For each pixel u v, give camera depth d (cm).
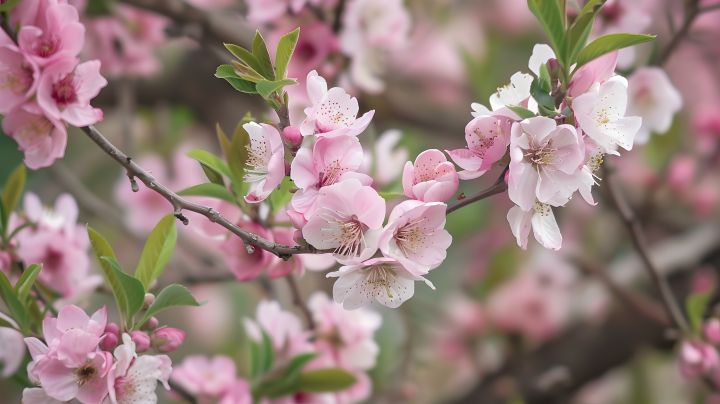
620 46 100
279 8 125
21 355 113
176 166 180
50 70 101
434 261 100
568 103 101
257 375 119
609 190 123
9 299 105
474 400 181
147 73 164
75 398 104
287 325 120
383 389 164
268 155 101
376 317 123
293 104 124
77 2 147
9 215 113
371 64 137
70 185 152
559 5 101
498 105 103
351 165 100
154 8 134
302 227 100
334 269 119
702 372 133
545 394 173
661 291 133
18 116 102
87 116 102
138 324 104
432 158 101
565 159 100
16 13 101
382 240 99
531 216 102
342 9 126
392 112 180
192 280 131
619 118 102
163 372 103
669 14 124
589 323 179
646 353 186
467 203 101
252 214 110
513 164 99
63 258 115
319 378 117
